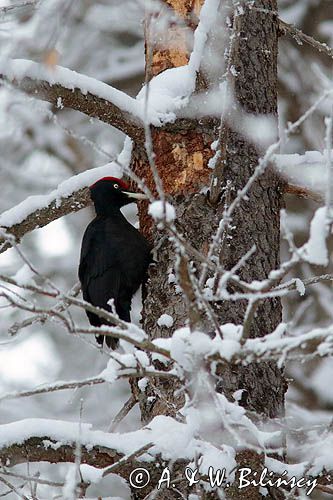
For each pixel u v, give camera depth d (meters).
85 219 18.92
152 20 8.60
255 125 9.41
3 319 16.62
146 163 9.77
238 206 9.02
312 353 6.05
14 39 8.56
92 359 17.39
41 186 18.98
